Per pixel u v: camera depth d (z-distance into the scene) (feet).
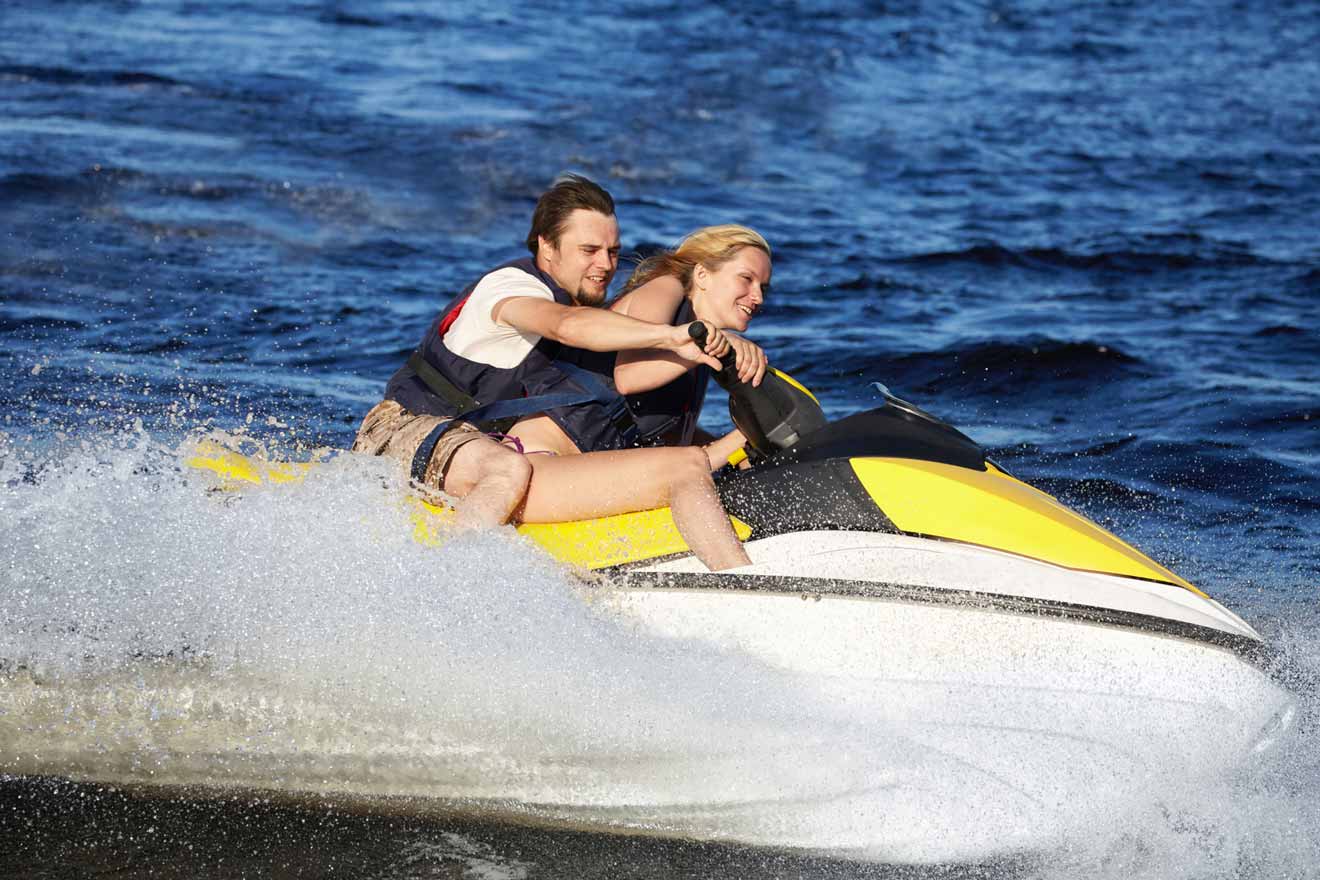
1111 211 157.07
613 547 47.75
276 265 119.24
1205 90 264.93
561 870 43.04
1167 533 67.82
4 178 138.10
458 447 49.44
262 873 41.91
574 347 51.60
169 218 130.82
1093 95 253.24
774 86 237.86
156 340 95.61
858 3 358.23
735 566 46.60
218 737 47.50
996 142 201.98
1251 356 100.22
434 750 47.29
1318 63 307.58
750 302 51.57
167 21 250.16
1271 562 64.03
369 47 241.76
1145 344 102.63
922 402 89.61
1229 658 44.57
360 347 96.58
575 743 46.68
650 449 48.42
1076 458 78.74
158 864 42.09
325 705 47.29
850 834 45.42
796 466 49.03
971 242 137.80
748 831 46.11
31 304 102.99
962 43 313.32
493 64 235.20
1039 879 43.47
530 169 162.91
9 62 199.52
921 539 46.57
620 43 271.08
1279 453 79.46
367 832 44.83
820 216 149.28
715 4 334.85
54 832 43.68
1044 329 105.81
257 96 190.90
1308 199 166.91
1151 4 406.21
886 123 212.43
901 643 45.06
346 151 163.22
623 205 150.30
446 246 130.00
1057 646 44.55
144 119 171.01
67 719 47.21
